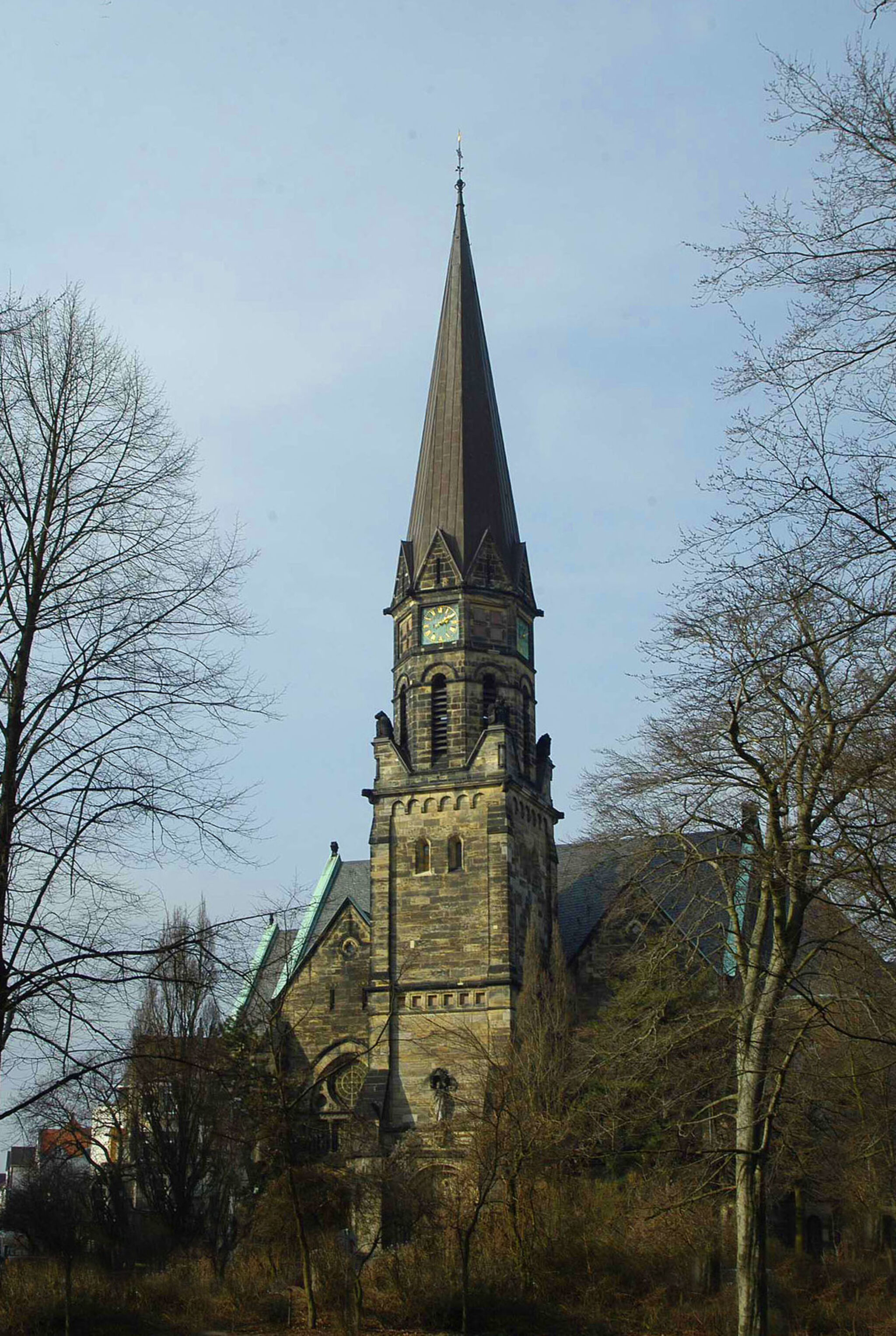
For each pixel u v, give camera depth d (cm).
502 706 8194
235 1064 4703
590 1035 6731
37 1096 2761
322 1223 5725
